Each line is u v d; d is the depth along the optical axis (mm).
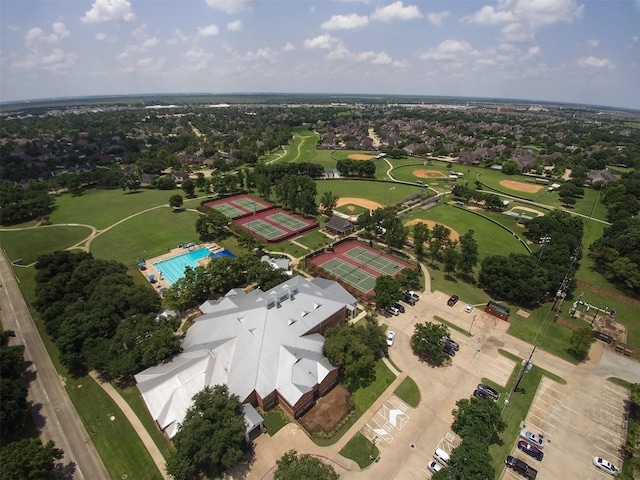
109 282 91188
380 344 78500
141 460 58031
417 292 106875
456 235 146625
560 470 58031
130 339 72562
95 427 63875
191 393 63500
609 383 75875
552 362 81312
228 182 198125
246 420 60625
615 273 113500
